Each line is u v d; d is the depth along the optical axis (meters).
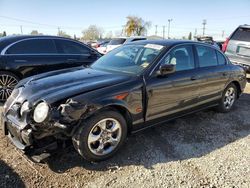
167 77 3.96
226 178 3.09
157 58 3.96
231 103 5.55
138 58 4.13
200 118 5.07
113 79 3.58
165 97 3.97
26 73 5.92
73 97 3.07
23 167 3.17
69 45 6.57
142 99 3.66
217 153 3.70
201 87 4.60
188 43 4.54
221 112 5.42
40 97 3.12
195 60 4.57
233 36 8.66
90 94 3.16
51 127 2.92
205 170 3.25
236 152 3.74
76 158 3.41
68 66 6.45
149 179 3.04
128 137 4.07
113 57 4.48
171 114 4.20
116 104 3.31
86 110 3.06
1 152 3.48
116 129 3.43
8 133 3.48
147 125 3.89
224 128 4.61
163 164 3.36
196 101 4.61
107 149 3.41
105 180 3.00
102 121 3.27
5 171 3.07
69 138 3.16
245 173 3.20
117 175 3.10
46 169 3.15
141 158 3.48
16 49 5.84
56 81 3.55
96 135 3.27
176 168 3.28
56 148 3.12
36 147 3.03
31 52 6.00
